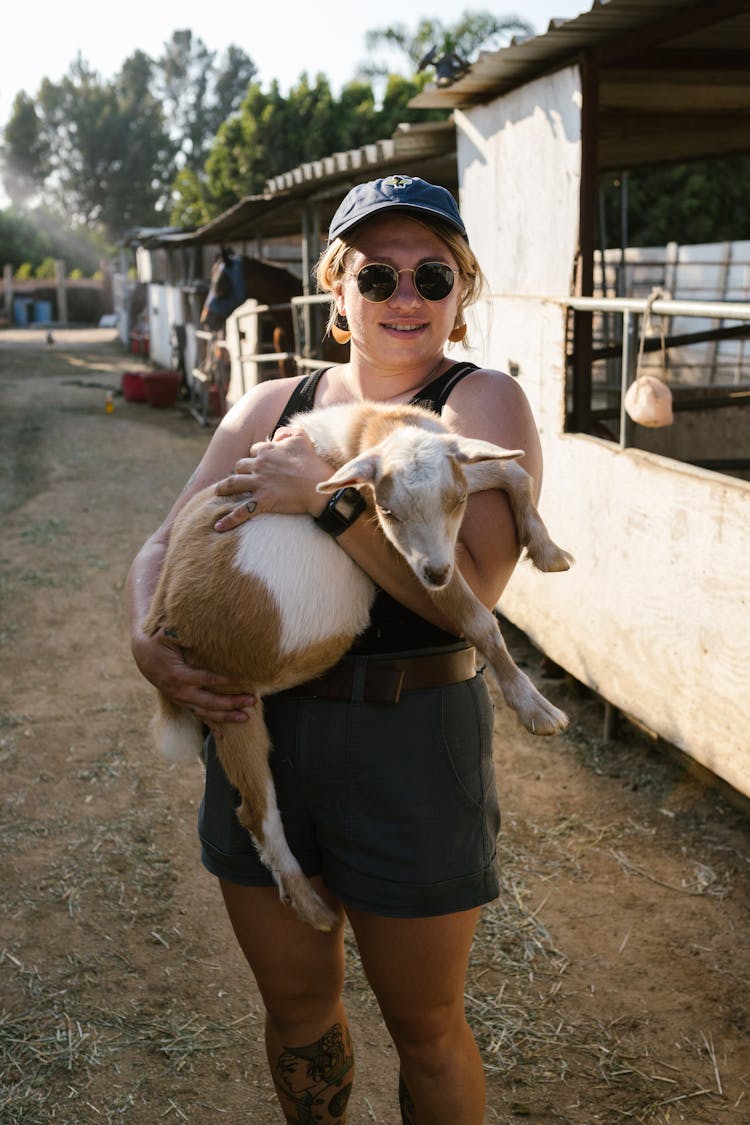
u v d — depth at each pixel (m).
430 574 1.63
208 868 1.94
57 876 3.63
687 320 12.53
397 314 1.86
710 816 3.95
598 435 5.89
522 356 5.28
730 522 3.46
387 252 1.84
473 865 1.77
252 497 1.82
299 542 1.80
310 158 30.56
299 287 13.96
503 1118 2.50
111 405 16.48
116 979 3.08
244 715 1.79
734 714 3.52
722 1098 2.56
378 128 29.52
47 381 21.36
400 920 1.73
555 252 5.38
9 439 13.62
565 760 4.47
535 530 1.91
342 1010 1.98
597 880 3.56
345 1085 2.00
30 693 5.33
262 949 1.89
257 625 1.76
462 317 2.05
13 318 42.94
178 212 35.12
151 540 2.19
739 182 20.55
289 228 16.25
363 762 1.73
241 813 1.81
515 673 1.80
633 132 7.15
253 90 31.05
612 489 4.25
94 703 5.20
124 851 3.80
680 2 4.27
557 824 3.93
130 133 87.69
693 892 3.47
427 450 1.72
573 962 3.11
